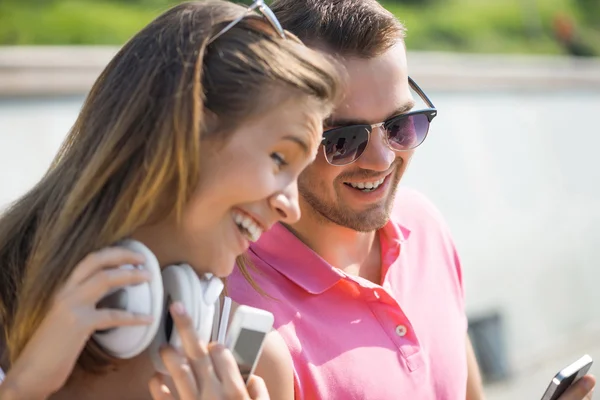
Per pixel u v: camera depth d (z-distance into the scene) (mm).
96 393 1706
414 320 2246
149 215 1606
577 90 9148
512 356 6191
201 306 1549
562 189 7578
